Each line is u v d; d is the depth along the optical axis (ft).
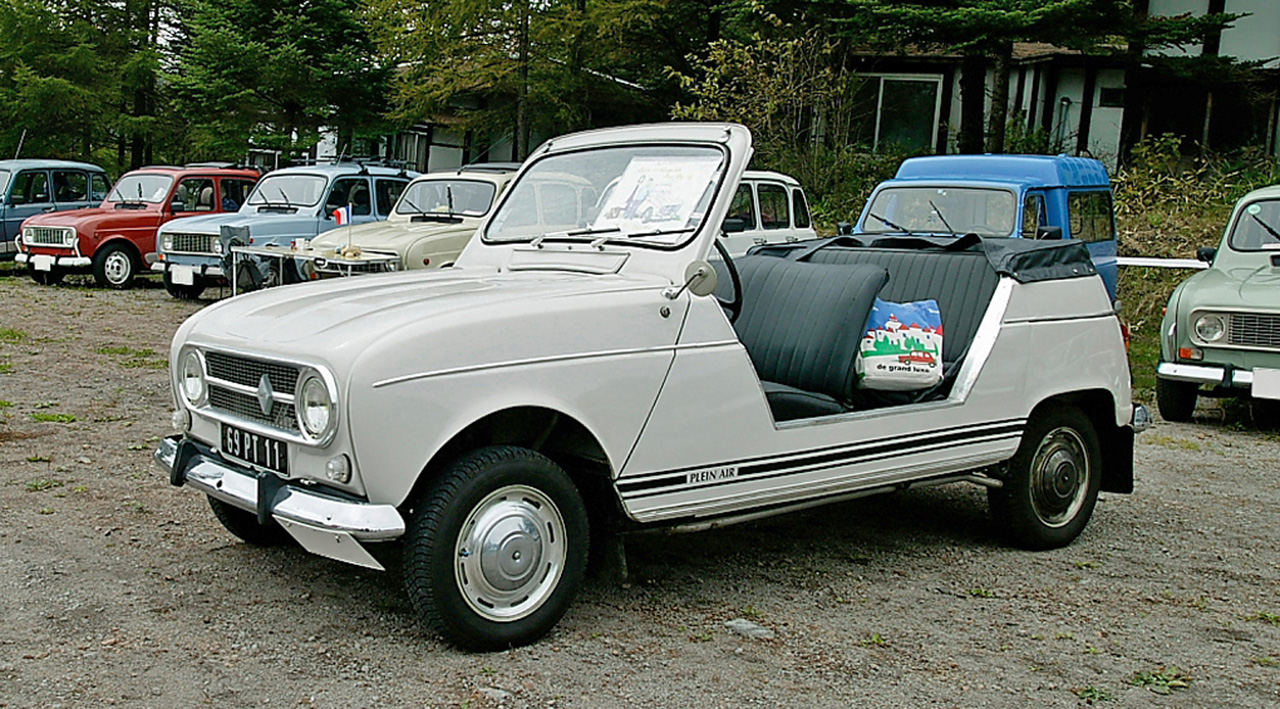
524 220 17.35
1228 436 29.71
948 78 80.79
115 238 53.93
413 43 70.64
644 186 16.14
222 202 57.47
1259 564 18.26
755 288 18.22
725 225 19.10
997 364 17.33
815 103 66.23
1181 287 31.32
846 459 15.64
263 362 13.08
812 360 16.80
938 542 18.85
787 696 12.32
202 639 13.24
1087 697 12.64
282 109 83.15
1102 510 21.61
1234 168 68.23
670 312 14.06
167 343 37.76
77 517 17.93
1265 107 74.13
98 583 14.98
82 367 32.17
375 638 13.47
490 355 12.58
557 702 11.91
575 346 13.20
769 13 68.08
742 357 14.60
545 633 13.64
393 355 12.03
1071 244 19.19
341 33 82.28
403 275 16.22
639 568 16.69
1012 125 74.84
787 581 16.42
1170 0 76.43
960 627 14.79
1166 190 56.44
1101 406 19.60
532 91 75.15
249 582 15.28
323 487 12.67
